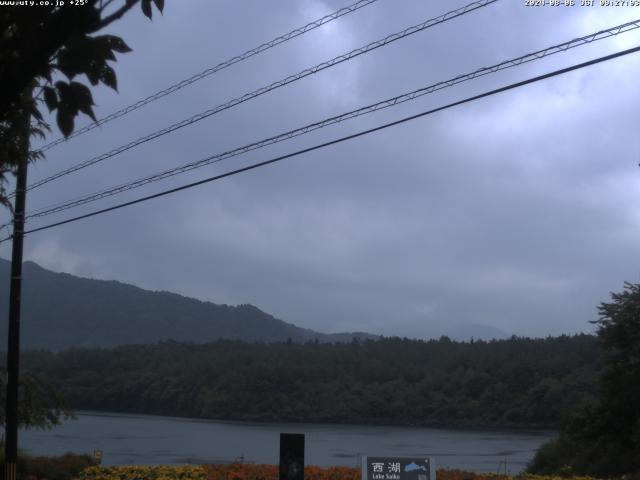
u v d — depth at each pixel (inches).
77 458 879.1
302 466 485.1
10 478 695.7
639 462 1115.9
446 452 2262.6
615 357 1214.3
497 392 4128.9
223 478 637.9
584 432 1200.8
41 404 924.0
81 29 138.9
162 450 2180.1
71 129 147.6
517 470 1635.1
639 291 1214.3
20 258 730.2
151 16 158.6
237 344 5994.1
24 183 732.0
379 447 2443.4
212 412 4677.7
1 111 136.1
